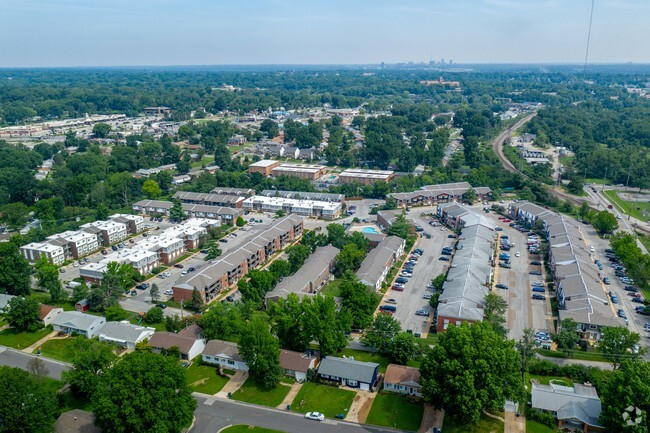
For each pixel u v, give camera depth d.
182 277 169.50
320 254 187.38
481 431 104.00
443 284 166.25
